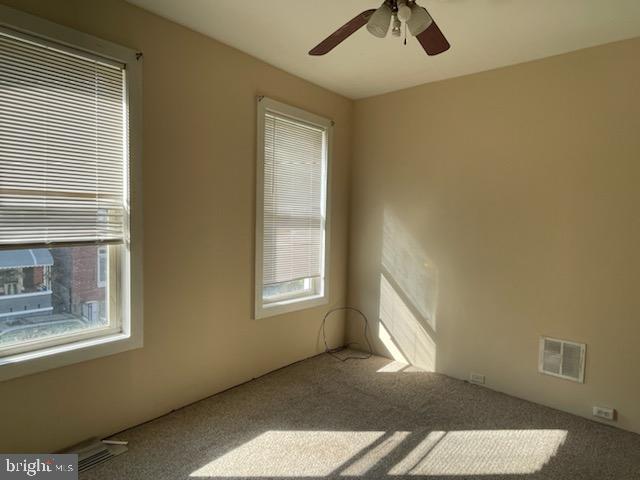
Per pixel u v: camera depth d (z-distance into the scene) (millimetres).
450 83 3406
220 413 2729
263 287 3328
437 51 2059
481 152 3238
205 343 2904
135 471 2082
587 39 2617
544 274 2951
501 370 3176
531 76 2979
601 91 2686
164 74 2523
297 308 3650
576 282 2814
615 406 2676
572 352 2838
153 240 2527
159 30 2480
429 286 3576
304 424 2621
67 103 2117
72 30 2086
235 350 3139
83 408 2262
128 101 2342
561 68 2844
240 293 3137
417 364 3684
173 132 2598
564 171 2844
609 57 2654
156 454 2236
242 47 2922
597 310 2736
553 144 2887
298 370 3541
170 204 2609
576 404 2834
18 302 2061
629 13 2285
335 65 3191
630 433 2592
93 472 2061
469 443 2443
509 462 2258
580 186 2779
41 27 1976
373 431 2555
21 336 2076
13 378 1973
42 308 2145
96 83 2225
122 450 2260
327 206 3879
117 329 2439
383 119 3873
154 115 2484
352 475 2109
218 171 2896
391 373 3516
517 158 3053
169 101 2562
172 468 2119
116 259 2416
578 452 2365
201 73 2736
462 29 2510
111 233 2340
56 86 2074
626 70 2594
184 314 2748
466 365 3367
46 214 2074
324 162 3840
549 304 2936
